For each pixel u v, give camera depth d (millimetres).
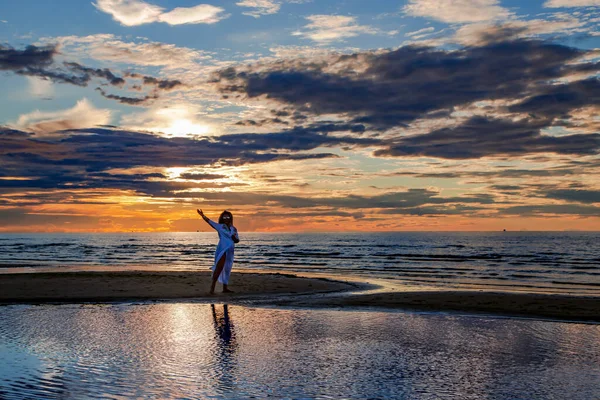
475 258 46750
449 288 20391
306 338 8164
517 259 45406
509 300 13375
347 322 9859
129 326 9289
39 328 9062
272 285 18438
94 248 77938
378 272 29719
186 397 4984
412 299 13672
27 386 5367
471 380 5660
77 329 8930
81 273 23031
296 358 6715
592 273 30328
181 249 74375
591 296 14453
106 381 5559
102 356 6797
